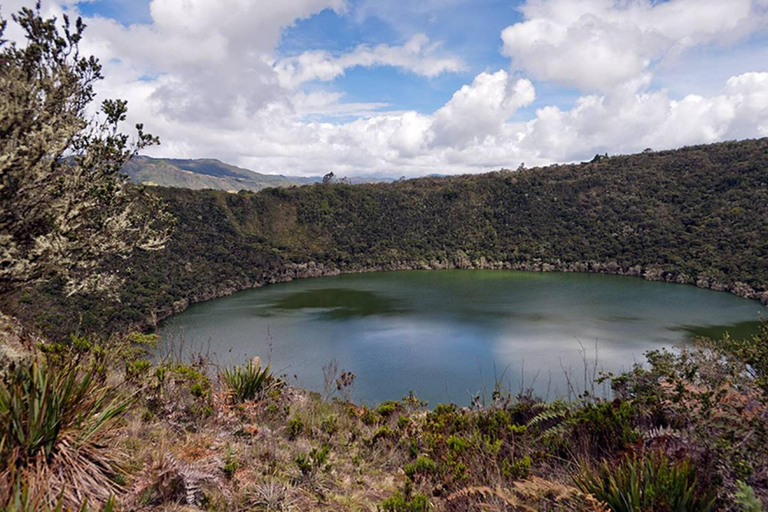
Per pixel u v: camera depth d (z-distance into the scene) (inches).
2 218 90.2
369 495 117.7
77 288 105.4
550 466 116.2
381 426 176.6
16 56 94.3
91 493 78.4
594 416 123.6
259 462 118.8
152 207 127.4
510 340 1012.5
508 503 92.5
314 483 113.4
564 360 837.8
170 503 85.7
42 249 88.6
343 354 914.7
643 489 83.2
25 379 84.4
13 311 115.2
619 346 935.0
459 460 119.6
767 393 105.3
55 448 81.2
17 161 84.4
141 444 104.3
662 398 124.6
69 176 103.3
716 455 89.2
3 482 67.7
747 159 2721.5
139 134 120.1
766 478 83.9
